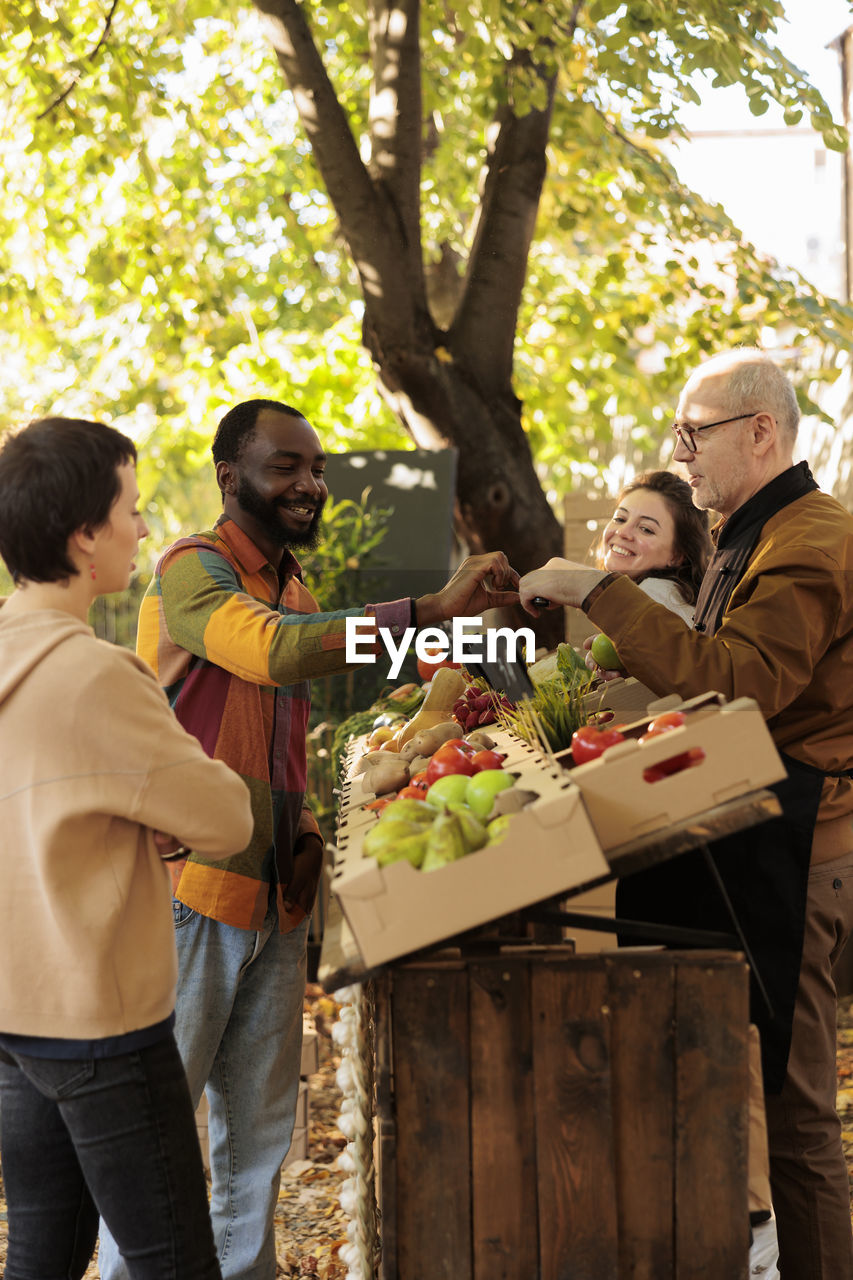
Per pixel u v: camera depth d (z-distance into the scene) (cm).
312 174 795
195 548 253
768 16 545
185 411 840
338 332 793
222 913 245
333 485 602
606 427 829
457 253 805
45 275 796
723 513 275
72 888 179
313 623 234
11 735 180
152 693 187
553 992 178
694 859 235
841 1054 455
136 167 755
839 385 603
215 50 775
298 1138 388
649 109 577
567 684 274
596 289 718
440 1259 178
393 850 175
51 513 185
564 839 167
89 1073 179
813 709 238
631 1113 179
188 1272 185
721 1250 177
